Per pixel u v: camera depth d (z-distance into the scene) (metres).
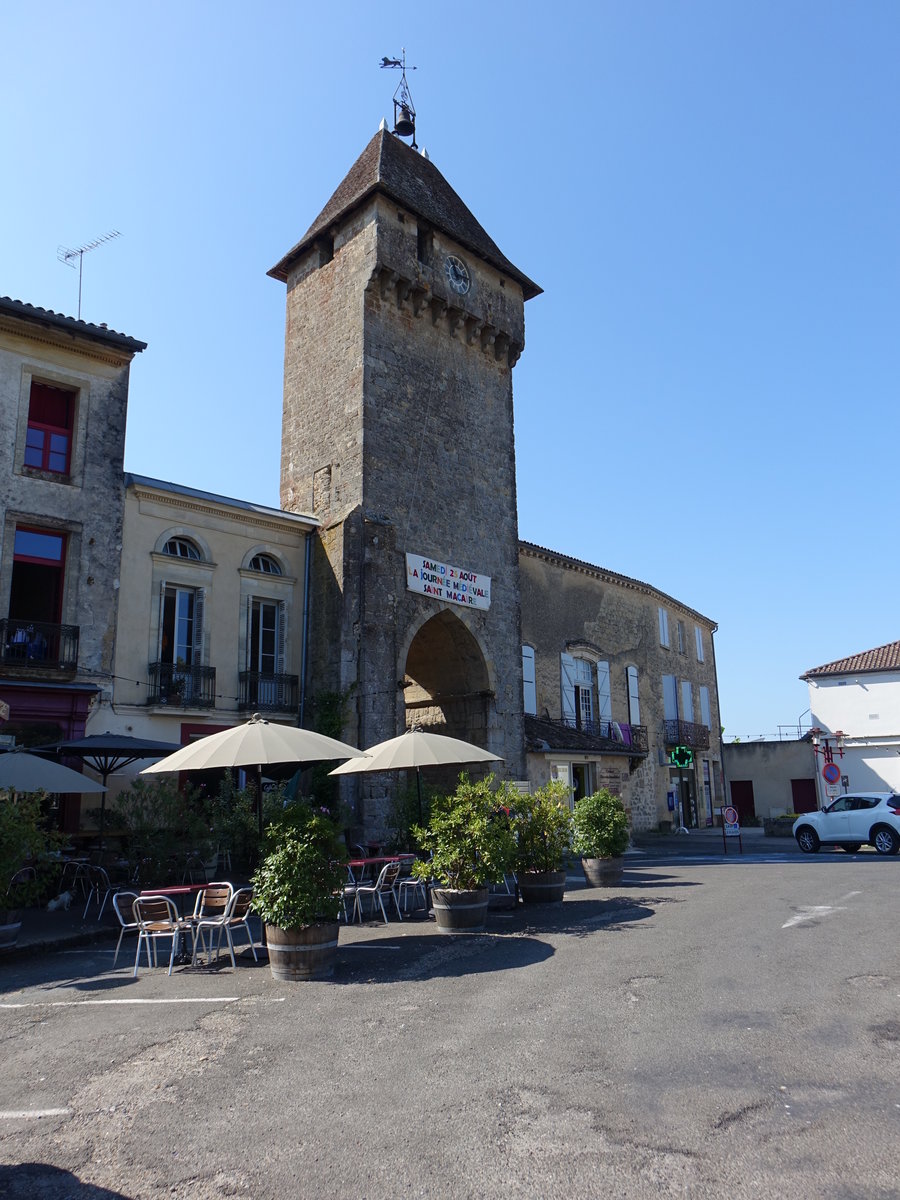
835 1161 4.14
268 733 10.25
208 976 8.92
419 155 27.55
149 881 13.42
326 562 21.38
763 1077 5.29
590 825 15.72
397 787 20.19
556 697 29.05
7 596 16.09
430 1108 5.00
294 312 25.59
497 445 26.38
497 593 25.27
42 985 8.74
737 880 15.87
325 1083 5.48
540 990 7.65
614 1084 5.26
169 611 18.84
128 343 17.95
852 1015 6.52
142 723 17.52
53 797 15.98
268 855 8.93
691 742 37.31
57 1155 4.54
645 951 9.19
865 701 34.62
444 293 24.89
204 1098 5.28
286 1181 4.17
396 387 23.39
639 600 35.41
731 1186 3.95
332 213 25.30
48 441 17.34
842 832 22.86
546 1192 3.97
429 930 11.31
